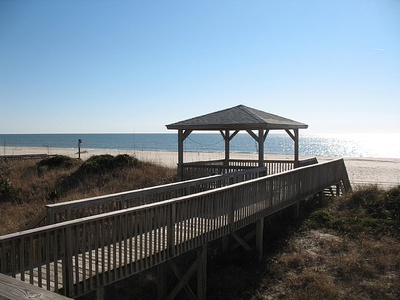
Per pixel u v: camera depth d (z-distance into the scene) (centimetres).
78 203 586
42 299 193
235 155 3994
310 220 1052
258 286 721
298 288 693
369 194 1180
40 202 1282
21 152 4466
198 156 3700
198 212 667
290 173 997
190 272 688
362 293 660
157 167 1667
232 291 716
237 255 865
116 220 509
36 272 498
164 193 871
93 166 1630
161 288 712
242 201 790
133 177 1520
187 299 725
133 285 761
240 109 1376
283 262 798
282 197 959
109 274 496
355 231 955
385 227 950
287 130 1432
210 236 695
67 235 442
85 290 467
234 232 826
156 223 572
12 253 392
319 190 1207
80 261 549
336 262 771
